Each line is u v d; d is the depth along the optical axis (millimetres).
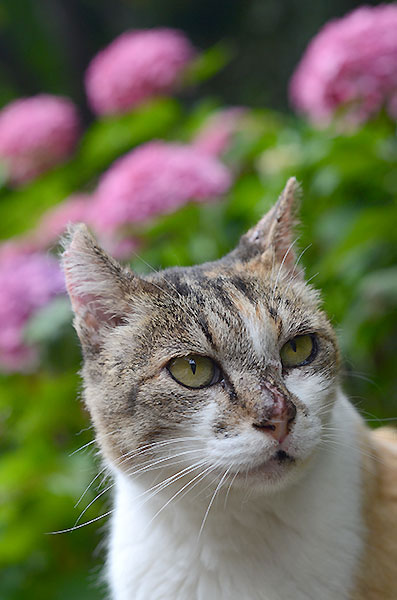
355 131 739
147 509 574
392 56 740
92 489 699
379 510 584
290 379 562
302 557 565
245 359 552
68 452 731
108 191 754
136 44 873
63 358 737
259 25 1737
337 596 564
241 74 1702
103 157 891
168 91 866
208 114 888
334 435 570
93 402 574
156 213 739
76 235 576
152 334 561
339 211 737
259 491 550
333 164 726
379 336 728
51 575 737
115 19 1933
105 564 659
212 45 1884
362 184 745
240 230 768
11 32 1814
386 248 718
